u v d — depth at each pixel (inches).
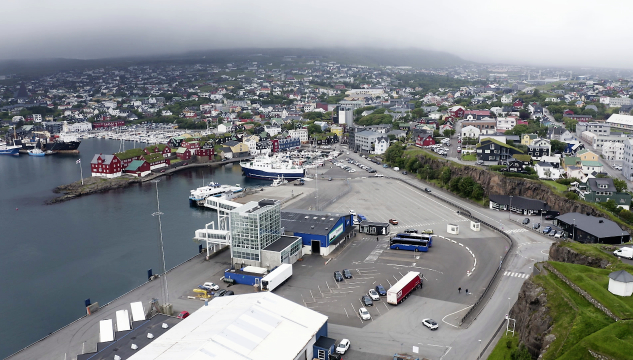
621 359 2298.2
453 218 6146.7
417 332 3312.0
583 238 4729.3
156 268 5226.4
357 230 5698.8
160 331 3154.5
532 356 2851.9
